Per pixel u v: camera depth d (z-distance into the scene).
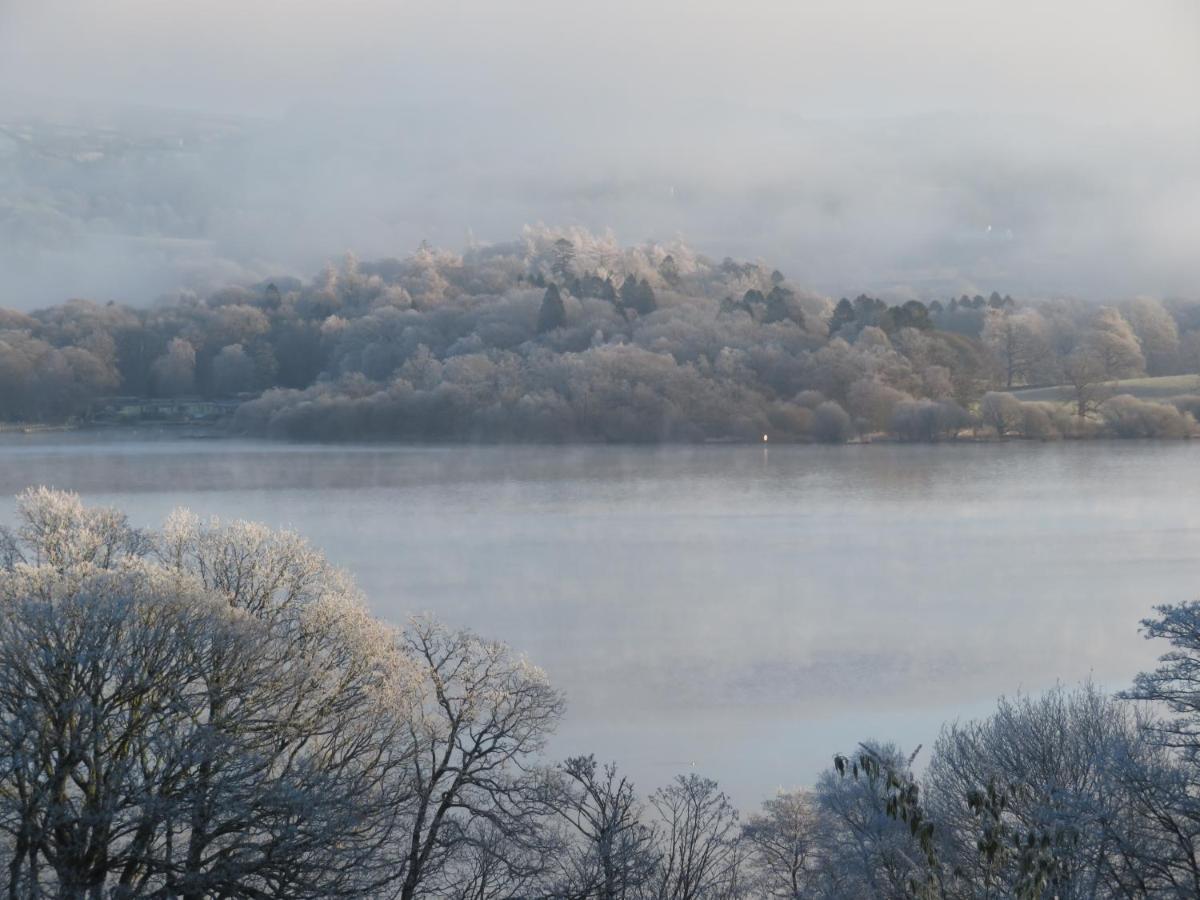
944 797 35.34
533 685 40.88
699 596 97.94
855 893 32.78
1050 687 70.44
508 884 35.59
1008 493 156.38
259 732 34.78
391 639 39.91
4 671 30.73
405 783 36.00
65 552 38.81
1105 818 26.59
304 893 30.89
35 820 28.80
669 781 53.41
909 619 89.62
